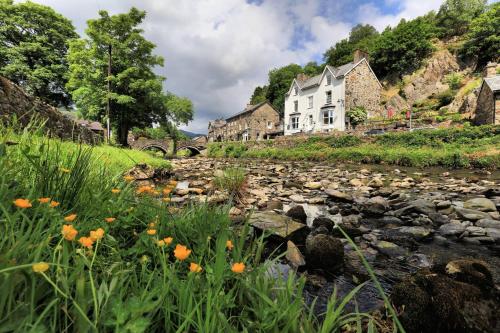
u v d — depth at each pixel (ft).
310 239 9.50
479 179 32.35
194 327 3.56
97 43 85.87
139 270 4.75
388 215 16.65
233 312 4.38
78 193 6.28
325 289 7.51
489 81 72.95
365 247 11.16
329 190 22.93
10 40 100.32
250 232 10.83
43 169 6.14
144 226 6.75
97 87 87.71
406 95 143.84
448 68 144.25
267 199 20.26
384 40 160.45
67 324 3.08
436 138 62.08
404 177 35.76
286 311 3.83
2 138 7.73
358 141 77.71
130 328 2.82
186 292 3.65
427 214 16.01
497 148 45.78
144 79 93.61
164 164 36.01
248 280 4.93
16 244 3.22
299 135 100.83
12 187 5.55
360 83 117.80
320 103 123.13
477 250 10.85
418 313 5.50
